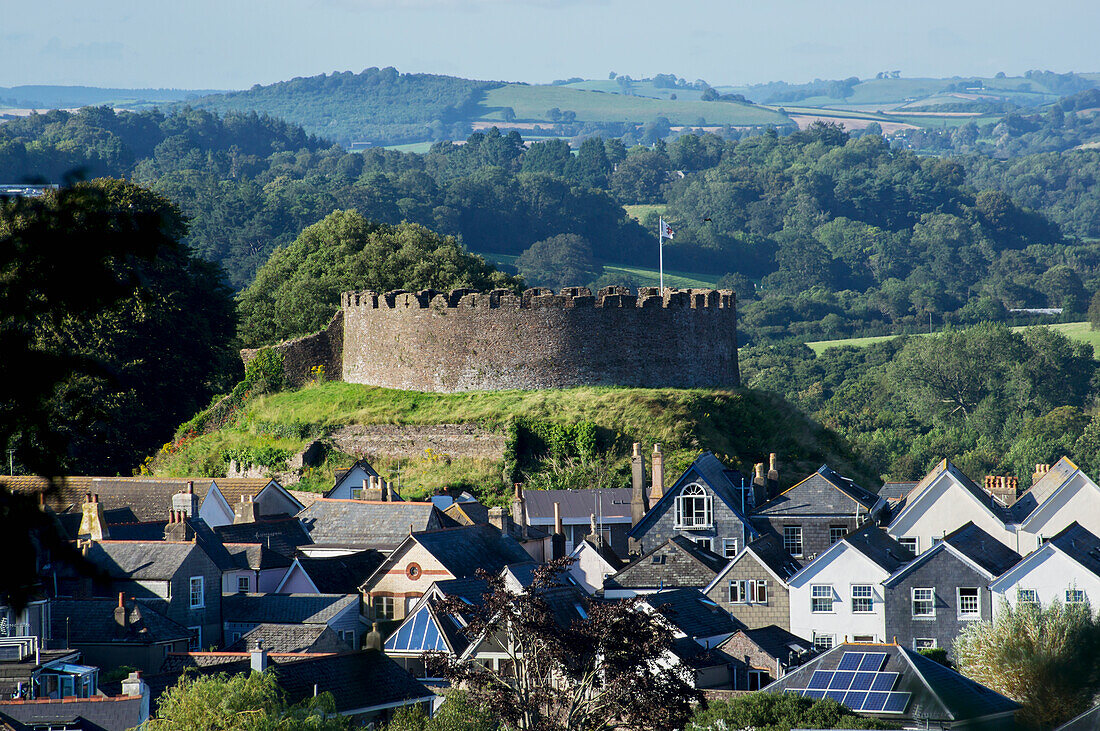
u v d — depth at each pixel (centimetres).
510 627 17412
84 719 17362
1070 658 16475
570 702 17025
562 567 18150
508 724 17125
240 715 16325
